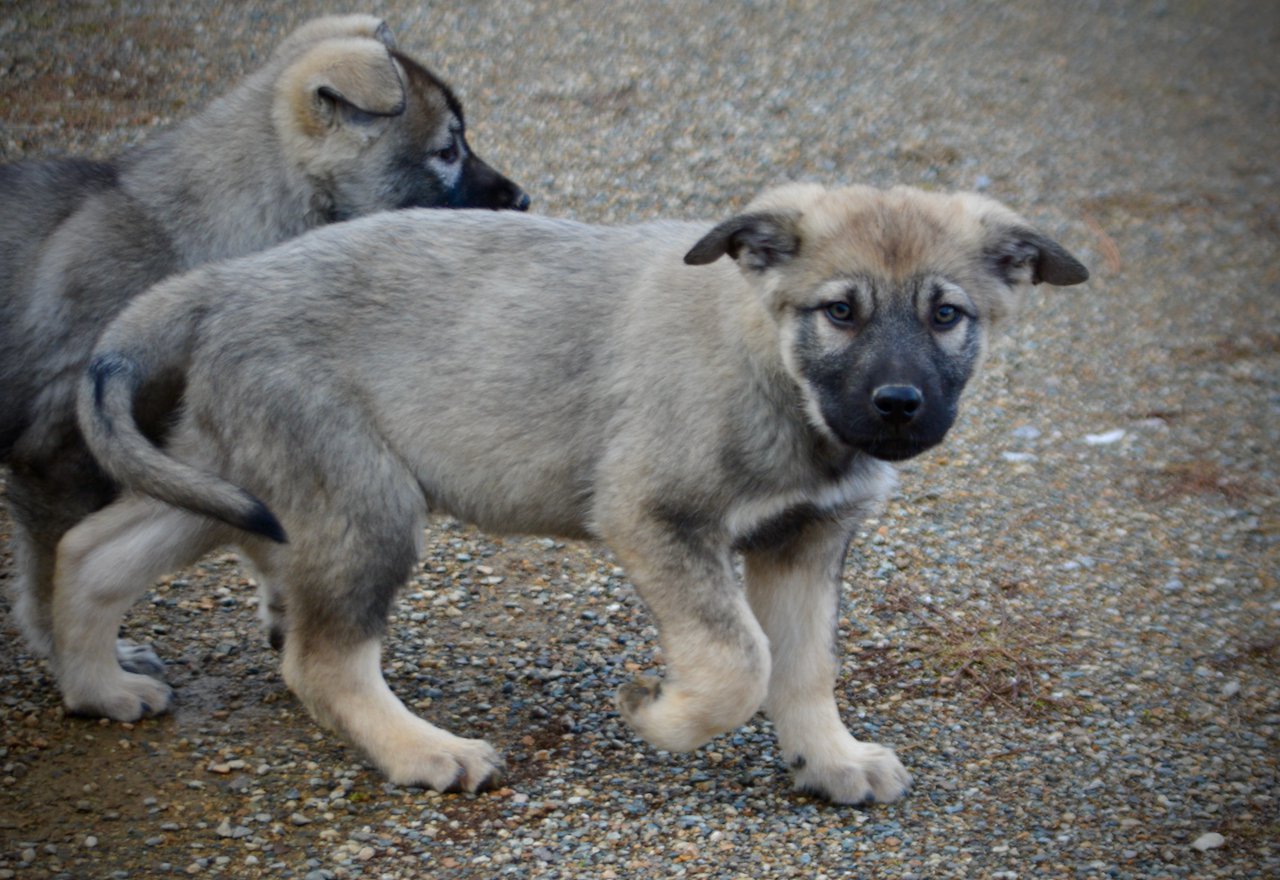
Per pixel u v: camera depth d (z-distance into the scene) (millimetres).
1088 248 9383
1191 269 9328
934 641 5344
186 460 4422
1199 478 6809
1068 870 3992
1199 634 5484
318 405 4293
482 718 4730
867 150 10094
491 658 5117
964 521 6316
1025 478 6754
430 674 4984
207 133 5465
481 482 4426
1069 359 8047
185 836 4008
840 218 4035
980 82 11914
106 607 4504
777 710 4410
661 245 4438
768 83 11016
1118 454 7039
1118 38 13938
